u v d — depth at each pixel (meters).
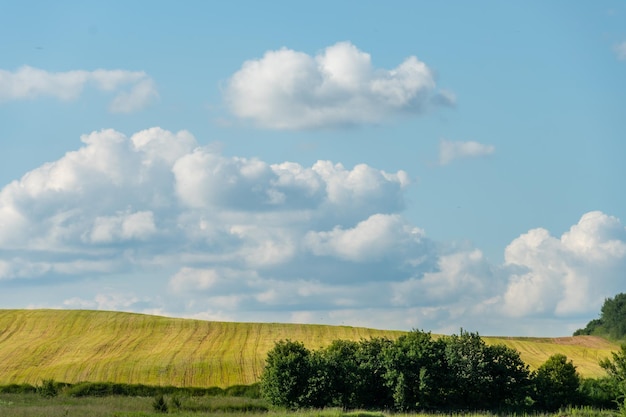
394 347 78.62
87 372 99.50
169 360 104.88
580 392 77.81
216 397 81.75
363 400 76.44
